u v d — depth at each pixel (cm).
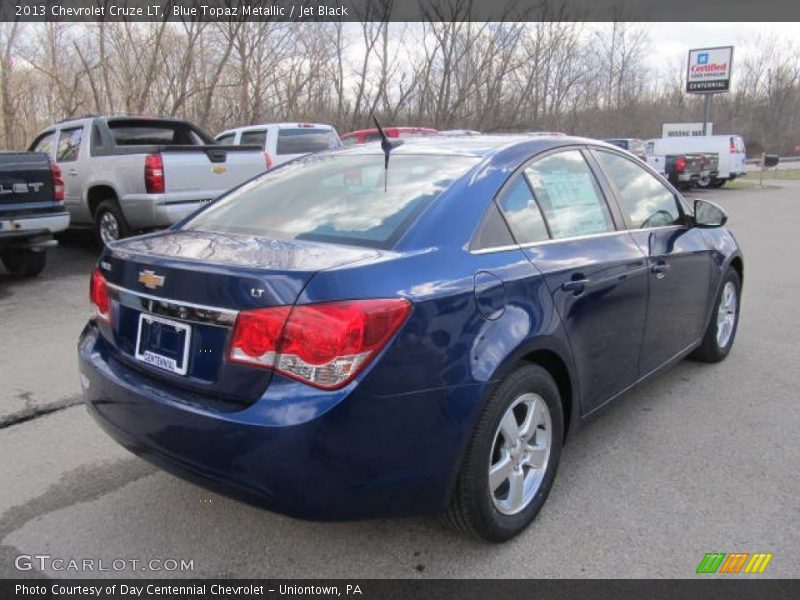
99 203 916
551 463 306
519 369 281
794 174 3831
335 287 231
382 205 295
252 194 357
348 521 242
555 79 3438
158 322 265
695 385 464
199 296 248
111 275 292
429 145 353
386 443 236
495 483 276
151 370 267
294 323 228
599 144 390
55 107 2031
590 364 329
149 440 260
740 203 1950
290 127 1241
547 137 361
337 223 292
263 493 233
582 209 350
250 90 2138
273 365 232
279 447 226
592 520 303
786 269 886
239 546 286
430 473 248
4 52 1955
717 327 491
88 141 908
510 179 312
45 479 341
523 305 281
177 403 248
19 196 736
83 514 310
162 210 811
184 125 1029
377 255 254
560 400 308
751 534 291
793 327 607
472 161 317
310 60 2281
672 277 402
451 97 2708
